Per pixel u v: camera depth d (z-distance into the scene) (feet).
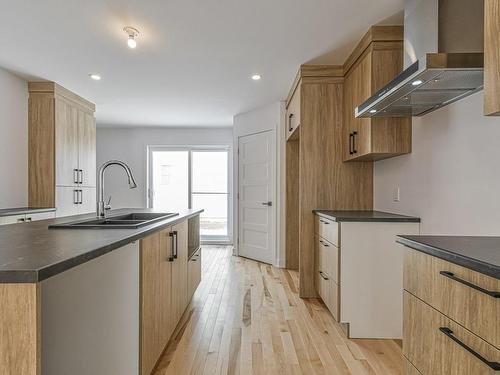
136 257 5.26
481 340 3.25
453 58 4.96
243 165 17.62
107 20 7.89
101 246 3.80
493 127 5.38
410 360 4.73
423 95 6.12
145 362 5.48
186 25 8.18
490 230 5.44
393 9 7.52
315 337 7.99
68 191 13.58
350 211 10.29
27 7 7.30
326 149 10.93
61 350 5.04
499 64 3.68
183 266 8.63
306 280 10.97
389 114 7.60
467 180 6.04
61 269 2.99
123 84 12.83
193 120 19.47
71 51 9.70
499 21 3.67
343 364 6.74
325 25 8.25
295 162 15.26
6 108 11.51
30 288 2.67
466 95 6.02
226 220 21.94
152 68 11.11
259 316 9.31
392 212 9.30
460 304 3.58
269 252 15.98
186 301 9.07
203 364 6.72
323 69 10.87
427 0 6.27
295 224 15.16
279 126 15.30
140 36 8.76
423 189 7.63
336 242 8.19
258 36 8.80
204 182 22.03
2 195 11.39
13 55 10.02
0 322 2.66
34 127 12.60
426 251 4.19
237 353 7.18
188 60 10.42
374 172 10.71
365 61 8.79
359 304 8.00
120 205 21.75
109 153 21.77
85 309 5.10
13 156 11.88
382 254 7.98
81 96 14.49
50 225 5.82
